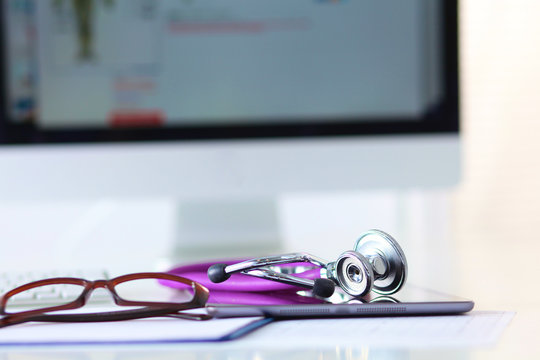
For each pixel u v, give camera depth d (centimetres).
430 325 39
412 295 47
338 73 102
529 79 191
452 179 102
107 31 100
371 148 102
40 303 48
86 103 100
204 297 41
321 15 102
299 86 102
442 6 102
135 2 100
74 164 99
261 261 46
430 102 102
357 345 34
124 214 167
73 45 99
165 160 100
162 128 100
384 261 46
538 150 192
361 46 102
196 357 32
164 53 100
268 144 101
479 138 192
